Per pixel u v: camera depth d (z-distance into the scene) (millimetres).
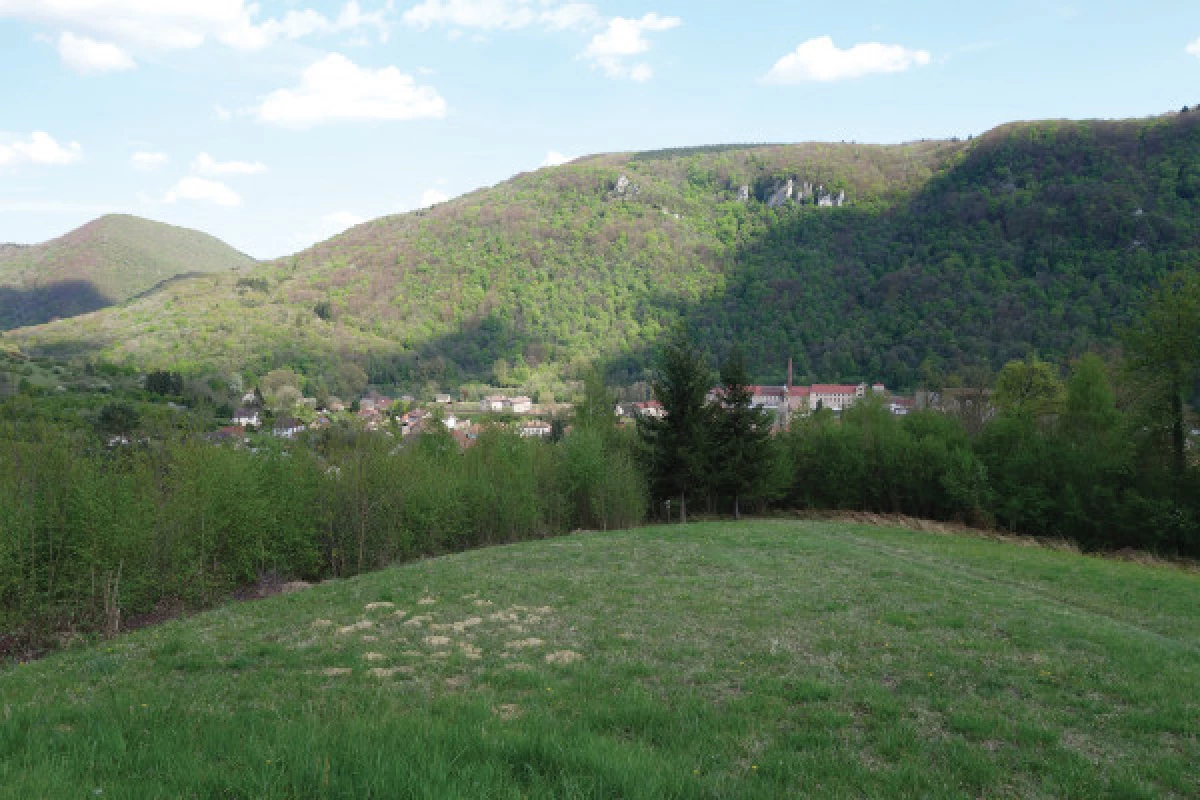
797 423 55531
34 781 4703
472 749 5809
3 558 15602
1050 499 38188
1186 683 10492
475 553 25516
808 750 7215
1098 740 8078
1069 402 41500
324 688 9055
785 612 15109
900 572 21391
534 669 10164
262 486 24656
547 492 38250
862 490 49000
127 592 17906
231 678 9859
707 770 6277
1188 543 34312
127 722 6652
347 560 27281
